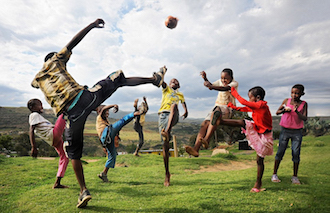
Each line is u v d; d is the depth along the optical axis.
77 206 3.01
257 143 3.21
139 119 8.14
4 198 3.62
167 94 5.32
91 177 4.95
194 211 2.70
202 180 4.50
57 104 2.81
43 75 2.84
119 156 8.25
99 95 2.99
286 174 3.28
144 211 2.83
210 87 2.88
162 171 5.91
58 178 4.00
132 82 3.29
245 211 2.50
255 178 4.05
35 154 3.92
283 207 2.26
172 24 3.25
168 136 4.14
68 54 2.98
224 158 8.91
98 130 4.80
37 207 3.08
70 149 3.00
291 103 3.53
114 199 3.41
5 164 6.57
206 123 2.71
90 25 3.03
